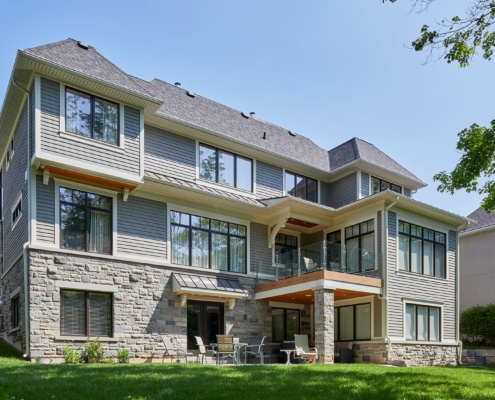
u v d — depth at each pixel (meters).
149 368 10.32
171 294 15.60
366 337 17.56
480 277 24.48
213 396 7.77
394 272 17.52
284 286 16.80
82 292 13.80
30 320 12.56
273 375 9.69
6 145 17.73
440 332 19.16
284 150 20.36
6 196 17.56
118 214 14.86
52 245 13.33
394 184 22.27
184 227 16.55
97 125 14.06
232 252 17.72
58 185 13.70
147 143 16.16
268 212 18.52
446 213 19.44
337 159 22.03
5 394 5.05
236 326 17.08
